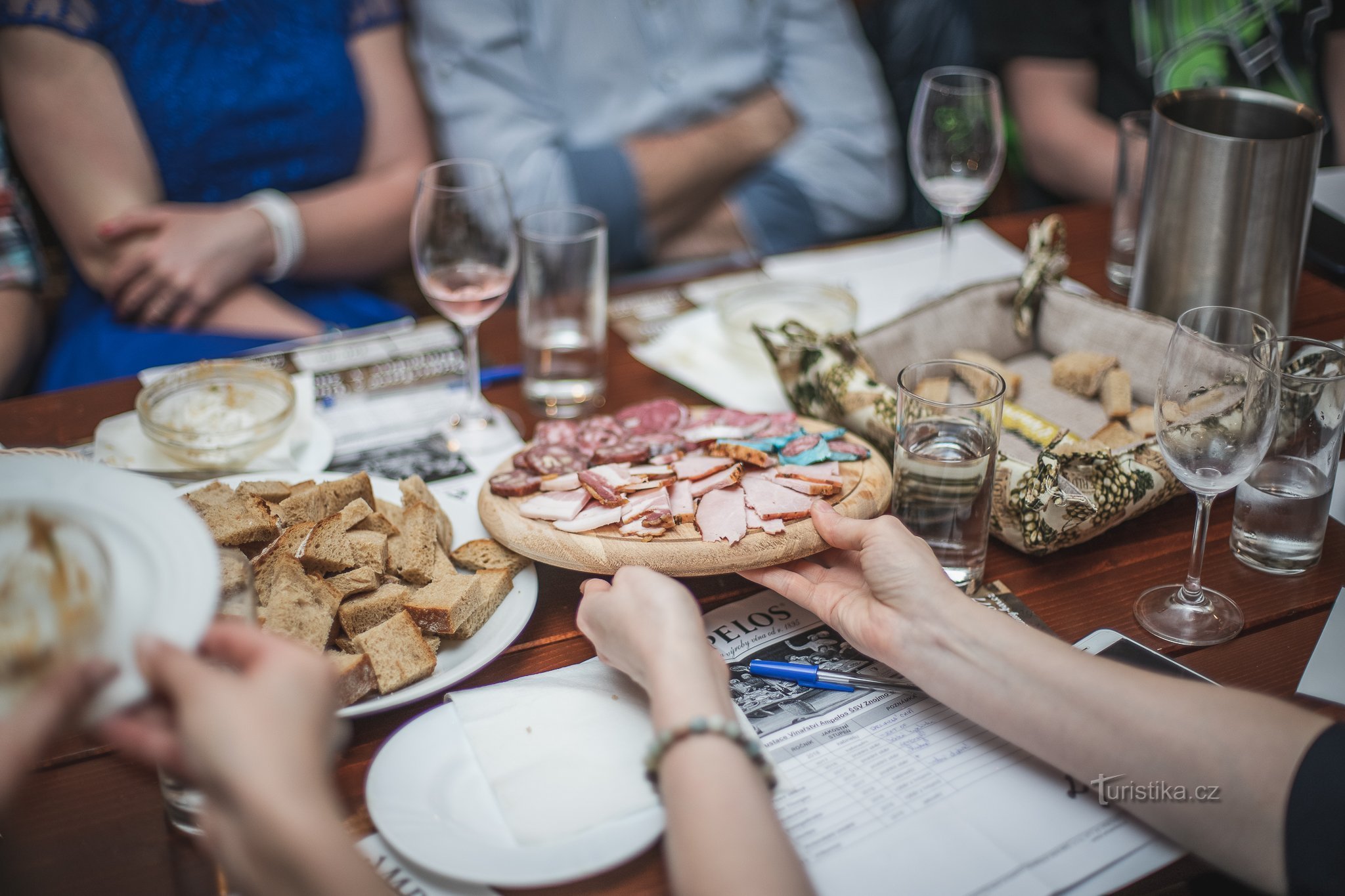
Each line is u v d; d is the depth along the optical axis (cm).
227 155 207
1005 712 82
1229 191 126
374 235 212
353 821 79
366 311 212
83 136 192
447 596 93
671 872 69
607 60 236
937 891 73
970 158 152
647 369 146
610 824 76
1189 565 104
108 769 85
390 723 89
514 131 227
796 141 249
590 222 144
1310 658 95
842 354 124
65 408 136
